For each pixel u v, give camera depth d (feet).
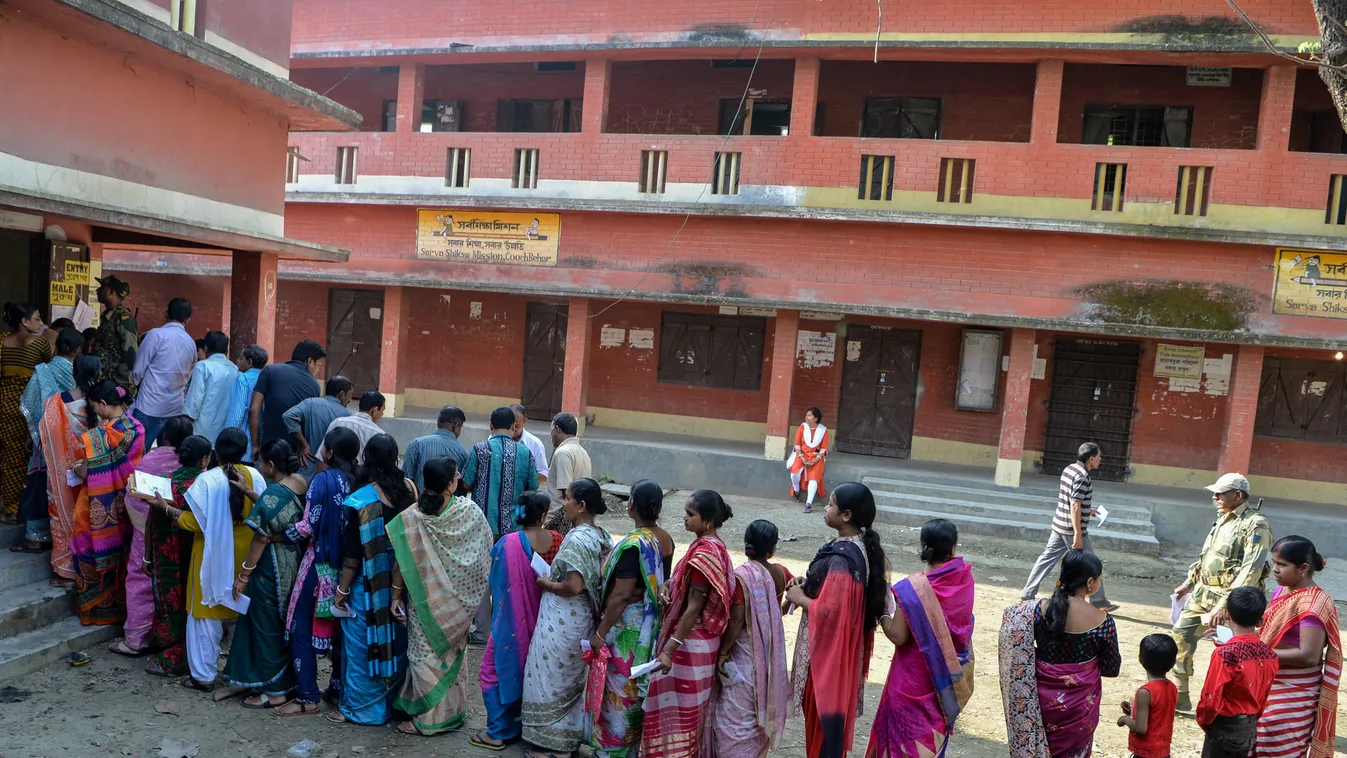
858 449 50.03
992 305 42.06
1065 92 46.80
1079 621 13.84
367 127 57.26
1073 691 13.79
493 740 16.93
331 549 17.38
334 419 22.12
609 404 54.39
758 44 43.70
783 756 17.85
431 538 16.94
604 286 47.11
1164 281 40.29
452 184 49.37
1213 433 45.21
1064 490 27.04
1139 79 45.88
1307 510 41.47
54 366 20.98
